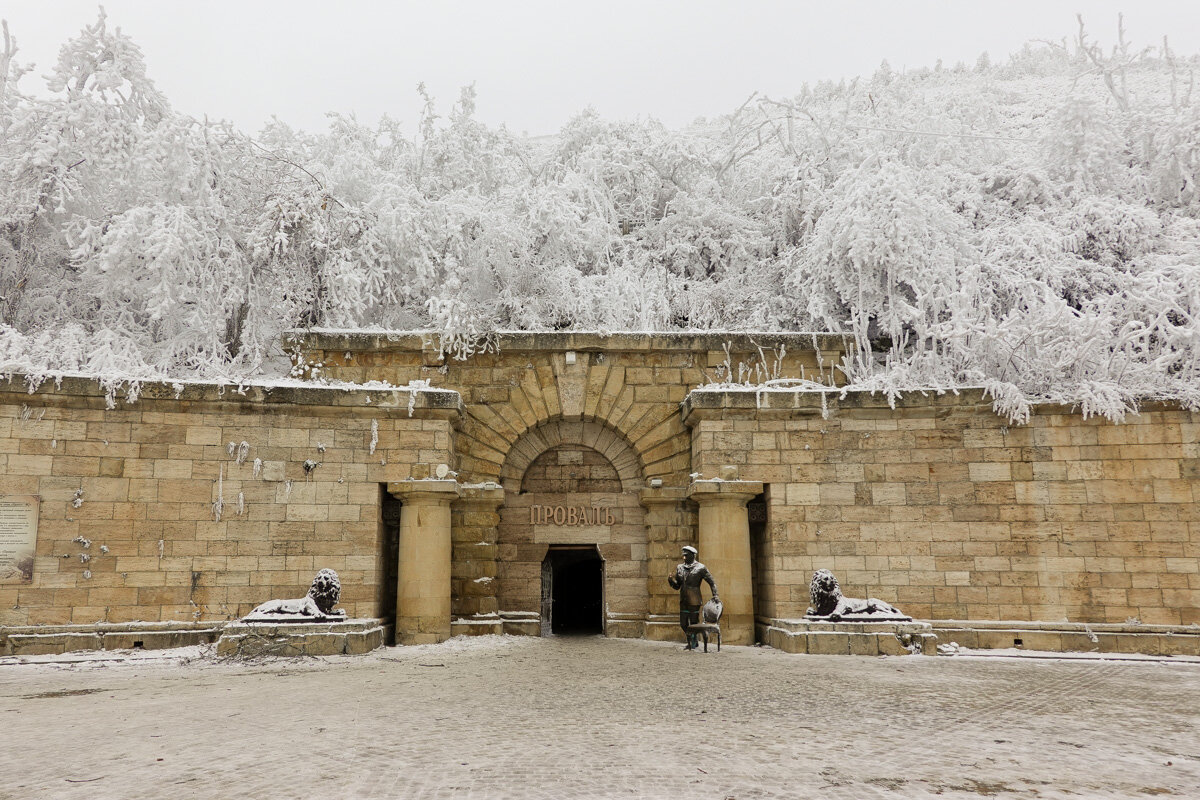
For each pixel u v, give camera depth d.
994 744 7.64
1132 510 17.80
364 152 25.83
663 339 21.62
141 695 10.84
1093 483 18.06
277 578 17.75
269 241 22.25
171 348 21.55
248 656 15.39
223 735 7.96
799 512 18.84
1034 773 6.52
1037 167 25.12
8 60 22.69
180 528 17.39
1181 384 18.33
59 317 22.11
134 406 17.56
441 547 18.83
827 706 9.75
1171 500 17.67
